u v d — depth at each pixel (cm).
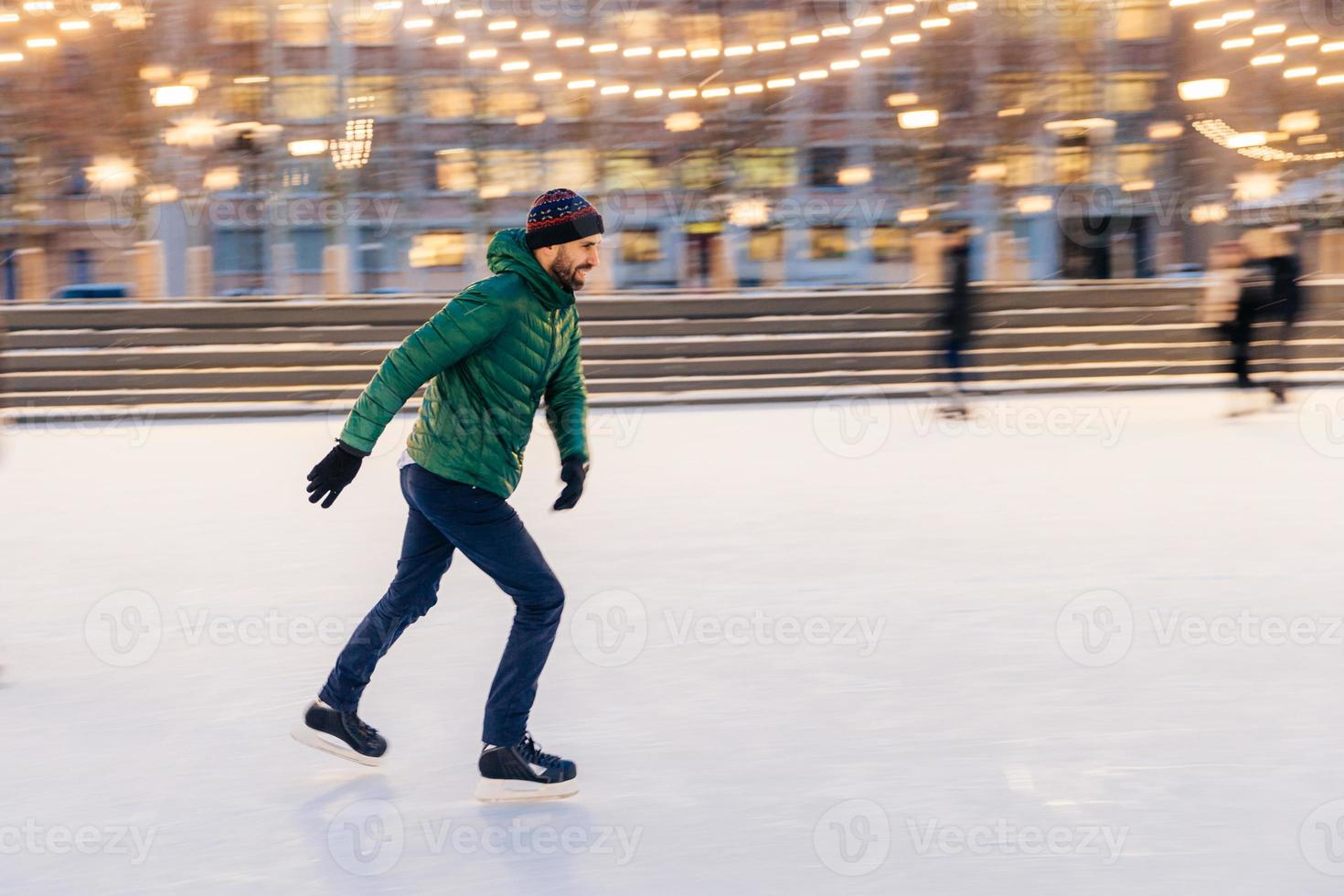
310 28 2319
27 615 698
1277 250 1584
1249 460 1214
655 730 504
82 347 1812
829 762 468
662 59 2428
